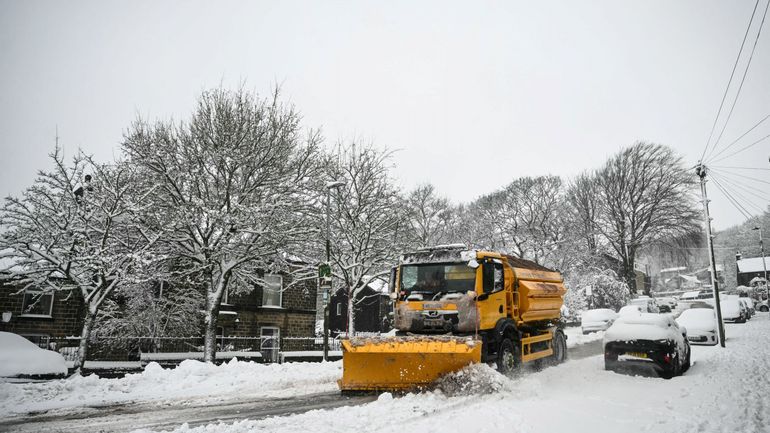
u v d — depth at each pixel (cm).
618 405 850
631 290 4866
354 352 1011
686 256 4822
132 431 733
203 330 2528
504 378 946
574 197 5084
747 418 741
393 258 2684
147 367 1350
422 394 941
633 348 1260
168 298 2361
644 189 4809
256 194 2022
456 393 933
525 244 4559
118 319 2155
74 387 1128
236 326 2662
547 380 1166
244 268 2172
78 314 2306
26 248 1597
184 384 1226
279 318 2841
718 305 2067
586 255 4628
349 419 761
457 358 952
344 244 2702
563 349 1549
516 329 1206
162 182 1853
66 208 1658
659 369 1286
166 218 1886
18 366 1144
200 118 2030
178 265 2205
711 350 1903
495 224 4888
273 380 1299
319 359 2291
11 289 2211
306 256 2369
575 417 746
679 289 9544
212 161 1983
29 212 1628
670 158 4797
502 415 752
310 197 2180
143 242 1823
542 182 4766
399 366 998
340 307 4534
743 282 7031
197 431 711
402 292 1120
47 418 842
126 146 1934
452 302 1056
